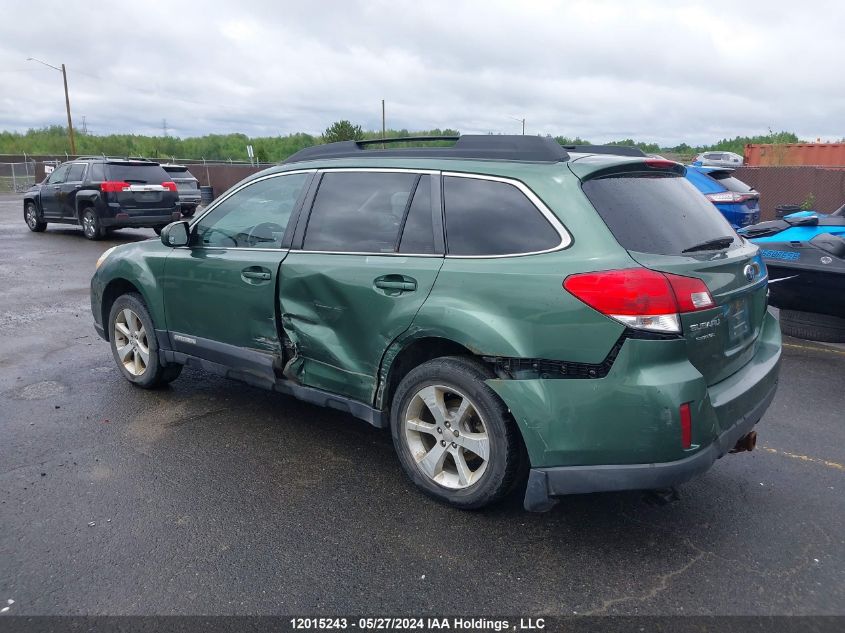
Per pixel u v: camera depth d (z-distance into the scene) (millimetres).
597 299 2859
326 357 3871
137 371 5254
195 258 4559
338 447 4281
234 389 5340
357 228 3818
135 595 2809
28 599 2775
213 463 4031
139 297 5129
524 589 2861
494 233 3289
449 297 3293
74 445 4262
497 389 3127
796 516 3471
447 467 3598
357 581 2908
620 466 2908
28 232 16891
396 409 3605
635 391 2807
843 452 4242
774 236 7031
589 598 2809
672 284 2846
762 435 4496
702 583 2908
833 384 5543
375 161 3857
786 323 6961
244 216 4422
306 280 3883
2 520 3371
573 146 4031
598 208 3068
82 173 15117
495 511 3490
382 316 3549
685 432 2830
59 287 9594
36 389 5281
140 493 3660
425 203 3570
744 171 17719
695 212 3502
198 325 4621
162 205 15070
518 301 3070
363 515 3443
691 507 3551
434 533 3279
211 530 3297
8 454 4117
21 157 44250
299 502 3576
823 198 16906
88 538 3217
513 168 3332
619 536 3268
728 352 3227
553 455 3008
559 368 2979
